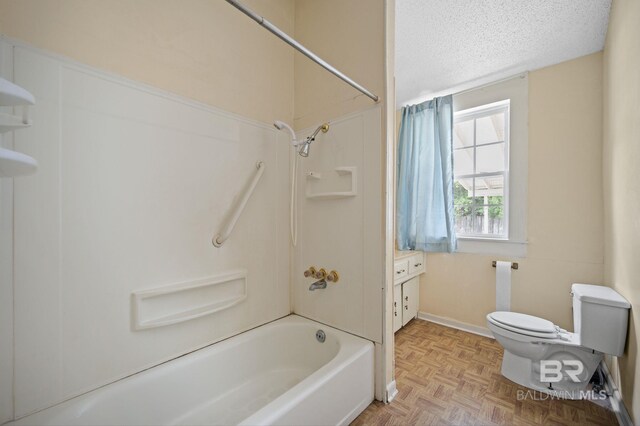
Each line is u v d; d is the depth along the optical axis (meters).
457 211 2.80
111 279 1.15
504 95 2.43
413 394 1.63
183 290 1.36
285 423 1.02
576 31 1.83
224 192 1.55
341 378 1.31
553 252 2.21
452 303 2.75
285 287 1.93
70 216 1.04
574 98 2.13
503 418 1.45
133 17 1.21
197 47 1.44
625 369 1.45
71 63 1.04
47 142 0.99
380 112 1.52
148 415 1.20
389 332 1.56
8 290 0.92
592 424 1.42
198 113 1.43
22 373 0.95
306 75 1.90
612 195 1.73
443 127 2.59
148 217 1.25
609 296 1.57
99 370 1.12
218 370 1.45
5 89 0.61
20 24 0.94
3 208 0.91
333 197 1.72
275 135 1.85
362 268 1.59
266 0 1.80
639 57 1.21
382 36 1.51
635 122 1.28
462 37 1.90
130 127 1.19
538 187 2.28
